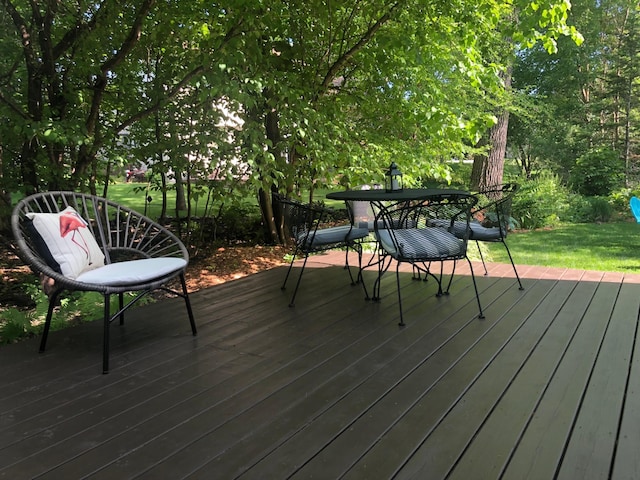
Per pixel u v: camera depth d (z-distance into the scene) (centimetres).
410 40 420
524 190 868
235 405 174
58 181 352
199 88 361
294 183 473
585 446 144
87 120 369
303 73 475
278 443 148
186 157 432
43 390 189
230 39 372
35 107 340
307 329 258
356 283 356
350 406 172
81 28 345
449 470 133
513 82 1291
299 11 455
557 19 367
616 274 370
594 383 186
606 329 247
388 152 507
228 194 436
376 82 485
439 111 446
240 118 395
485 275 372
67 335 254
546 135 1267
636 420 158
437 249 272
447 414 165
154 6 393
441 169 523
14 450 146
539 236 751
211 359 219
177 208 534
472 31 422
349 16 471
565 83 1249
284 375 200
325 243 316
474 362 209
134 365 214
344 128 472
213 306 304
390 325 261
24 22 334
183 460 140
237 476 132
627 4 1199
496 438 149
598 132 1270
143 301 322
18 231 212
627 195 994
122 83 415
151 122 442
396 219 376
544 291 322
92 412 171
